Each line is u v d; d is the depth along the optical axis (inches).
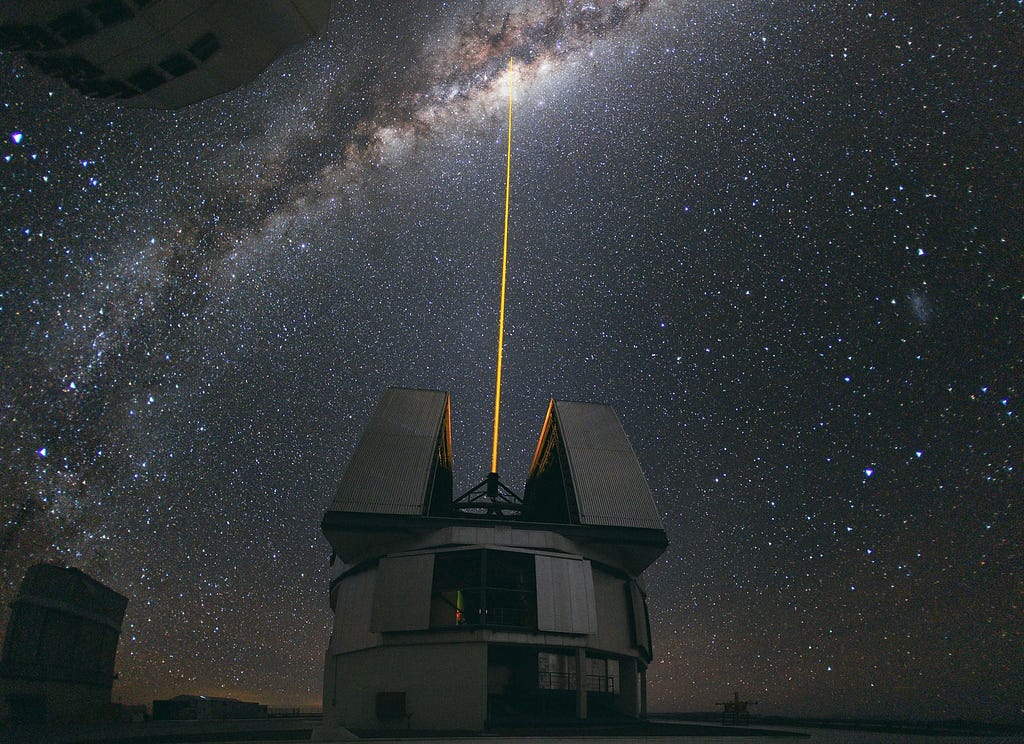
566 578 1197.7
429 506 1344.7
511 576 1268.5
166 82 680.4
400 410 1520.7
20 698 1223.5
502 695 1186.0
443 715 1083.3
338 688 1220.5
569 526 1296.8
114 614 1562.5
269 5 604.4
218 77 681.6
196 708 1701.5
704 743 778.2
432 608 1219.2
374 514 1264.8
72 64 648.4
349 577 1357.0
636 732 997.8
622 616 1305.4
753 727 1203.9
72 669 1384.1
